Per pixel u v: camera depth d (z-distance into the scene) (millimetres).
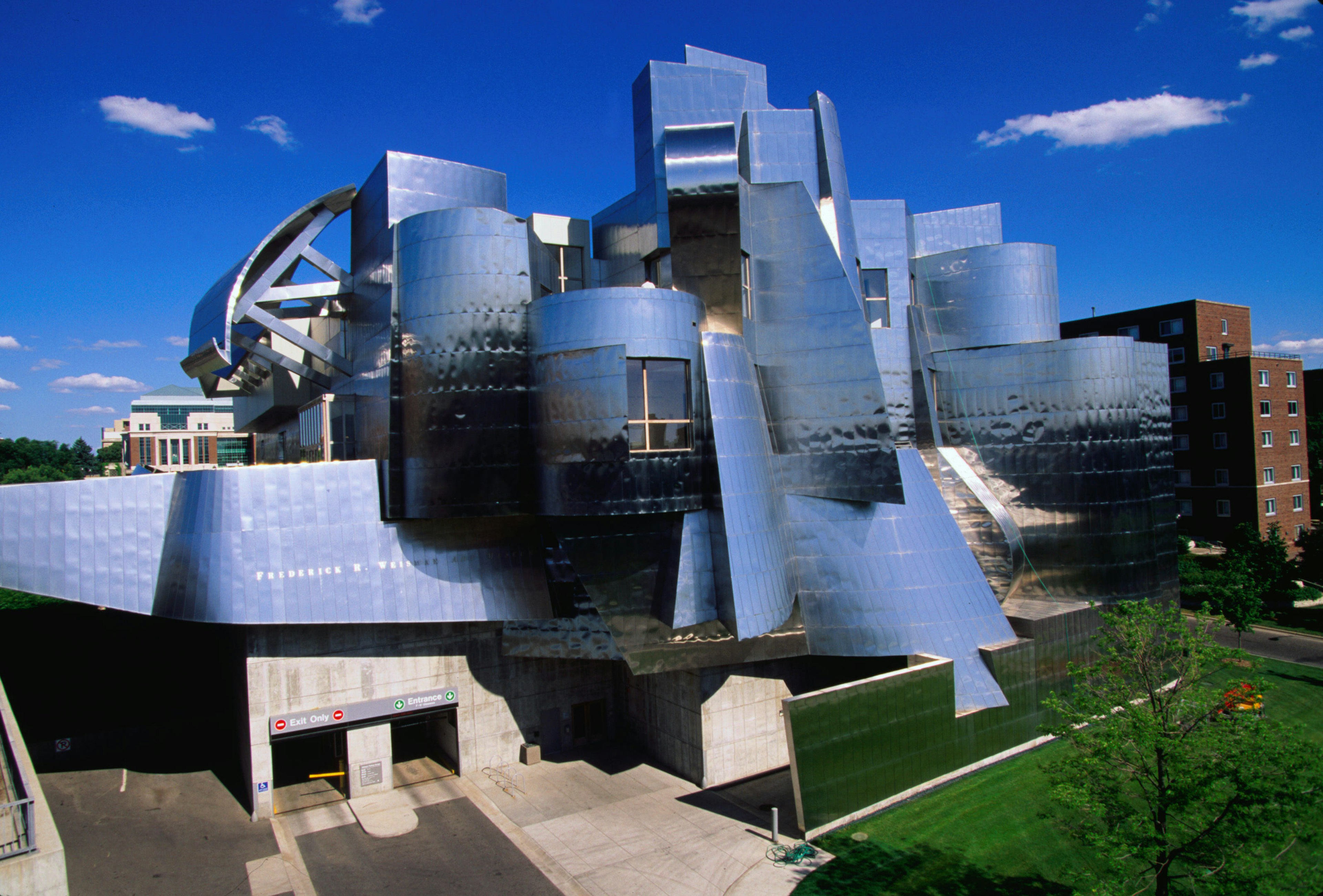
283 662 22516
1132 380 29922
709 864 19188
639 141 27125
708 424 22219
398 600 22953
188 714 29141
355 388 28422
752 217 26000
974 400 31125
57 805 23250
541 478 21797
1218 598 34875
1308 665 34000
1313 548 46625
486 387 22328
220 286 28188
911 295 32812
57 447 143500
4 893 11141
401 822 22016
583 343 20984
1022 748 25234
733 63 29891
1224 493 58719
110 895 18297
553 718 27297
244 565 21547
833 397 24781
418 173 26406
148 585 22281
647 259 26531
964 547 26594
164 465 92125
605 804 22953
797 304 25359
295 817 22484
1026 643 25688
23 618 38812
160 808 23047
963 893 17266
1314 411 73938
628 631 21578
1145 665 16266
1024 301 31875
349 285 29109
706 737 23906
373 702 23781
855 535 25109
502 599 23953
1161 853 14180
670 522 22141
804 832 19875
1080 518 29156
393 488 23000
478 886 18625
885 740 21516
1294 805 13414
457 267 22453
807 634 24906
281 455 41000
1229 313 62781
